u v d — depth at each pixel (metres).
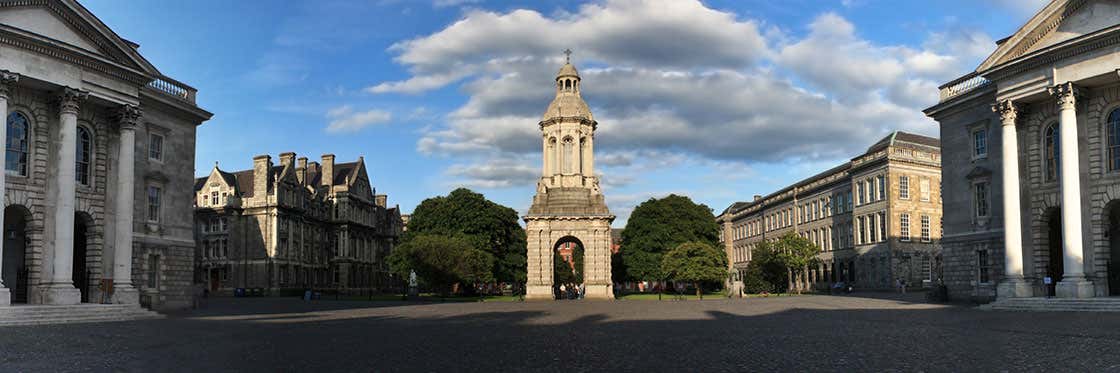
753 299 65.50
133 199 45.69
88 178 42.75
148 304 45.78
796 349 20.77
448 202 88.44
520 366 17.61
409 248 77.56
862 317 35.12
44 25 38.62
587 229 74.44
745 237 140.50
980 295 48.69
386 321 35.75
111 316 37.38
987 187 48.69
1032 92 42.19
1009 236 43.03
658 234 91.75
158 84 49.00
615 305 54.53
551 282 73.25
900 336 24.27
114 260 42.22
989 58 44.38
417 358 19.30
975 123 49.56
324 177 125.75
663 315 39.47
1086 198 41.09
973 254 49.53
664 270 76.88
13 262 42.56
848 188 97.25
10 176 38.34
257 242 105.50
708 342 23.17
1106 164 40.50
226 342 24.14
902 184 86.62
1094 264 40.62
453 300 71.94
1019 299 40.75
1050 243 44.81
